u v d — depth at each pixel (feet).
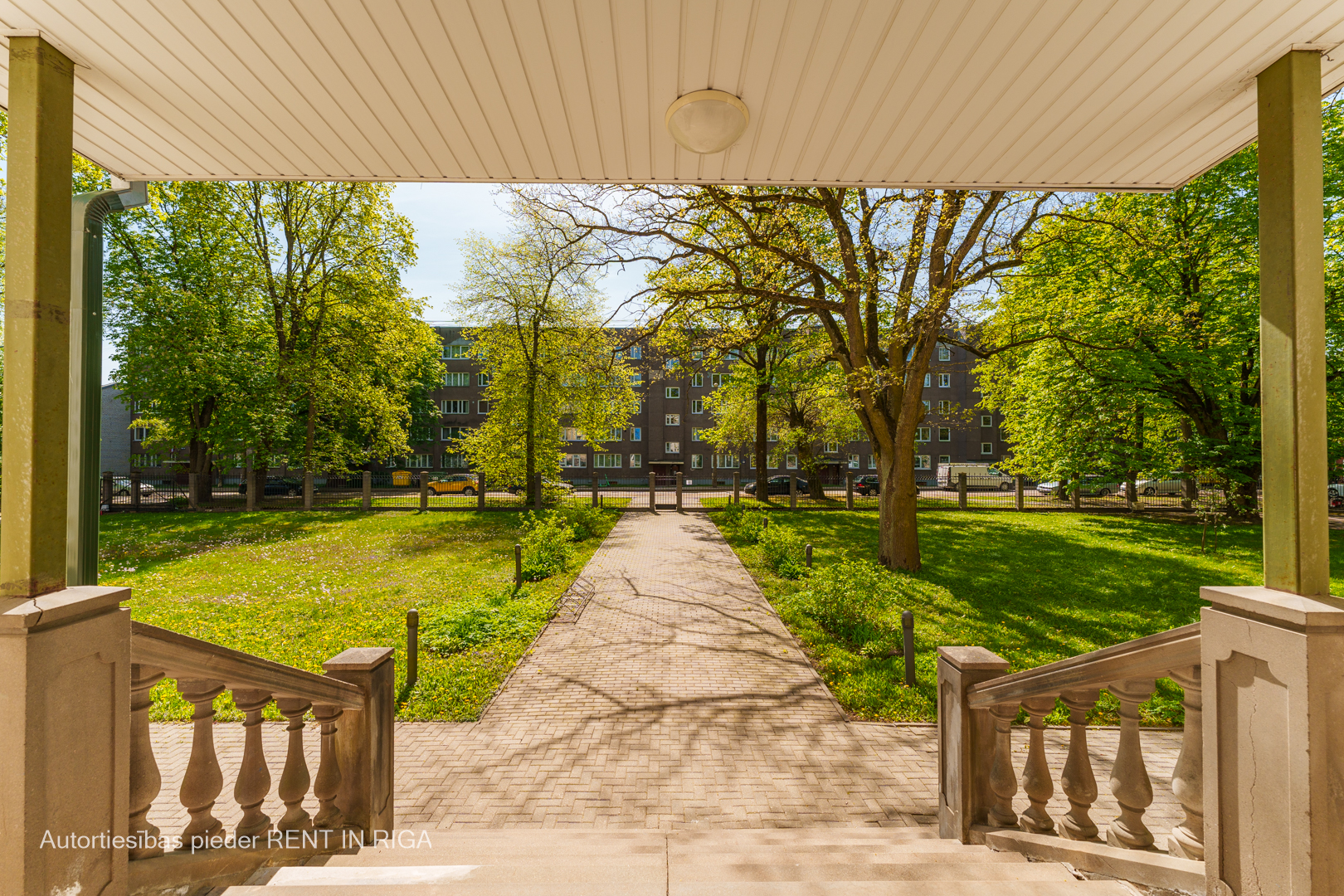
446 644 24.16
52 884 4.91
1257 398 54.13
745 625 27.94
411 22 6.71
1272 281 6.44
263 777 8.03
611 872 7.55
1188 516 66.49
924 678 21.33
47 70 6.37
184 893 6.49
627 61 7.52
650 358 46.29
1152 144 9.64
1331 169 45.01
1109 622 27.58
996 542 49.62
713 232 37.22
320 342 80.18
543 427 78.59
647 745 16.72
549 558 39.52
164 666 6.27
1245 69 7.38
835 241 39.88
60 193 6.23
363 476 75.31
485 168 10.40
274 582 35.55
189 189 69.92
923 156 10.07
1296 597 5.43
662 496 99.86
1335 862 4.86
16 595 5.38
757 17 6.77
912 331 36.14
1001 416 160.86
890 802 13.94
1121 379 49.65
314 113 8.59
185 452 133.90
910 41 7.14
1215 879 5.81
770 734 17.39
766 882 7.10
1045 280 56.13
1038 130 9.18
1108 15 6.59
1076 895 6.75
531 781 14.85
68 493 6.78
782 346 74.74
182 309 70.38
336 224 78.84
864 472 159.84
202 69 7.40
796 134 9.33
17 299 5.74
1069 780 8.48
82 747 5.21
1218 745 5.80
